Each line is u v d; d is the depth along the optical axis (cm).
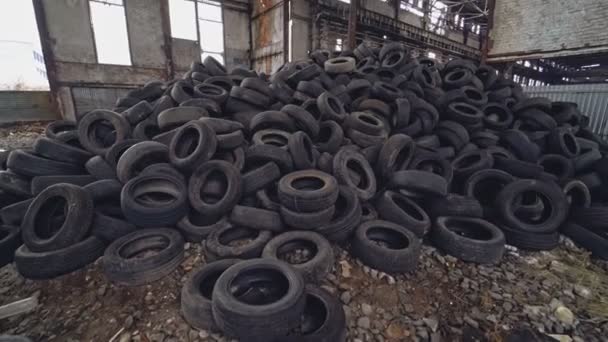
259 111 437
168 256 236
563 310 218
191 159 293
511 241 301
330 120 399
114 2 982
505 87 569
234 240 276
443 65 632
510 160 370
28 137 823
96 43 975
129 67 1048
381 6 1312
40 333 197
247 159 326
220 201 271
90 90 995
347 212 277
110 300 218
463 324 209
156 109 422
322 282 232
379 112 437
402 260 242
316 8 1136
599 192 377
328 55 677
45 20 884
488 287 243
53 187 259
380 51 641
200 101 407
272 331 165
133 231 265
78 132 361
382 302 222
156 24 1073
